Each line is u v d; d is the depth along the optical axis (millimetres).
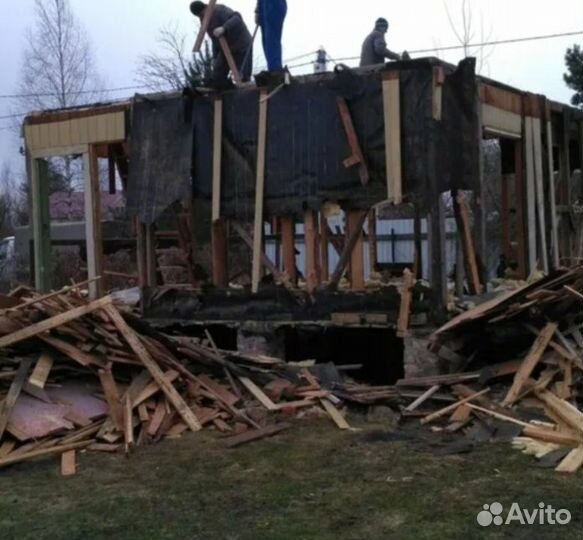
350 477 5844
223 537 4766
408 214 18328
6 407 6633
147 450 6695
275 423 7398
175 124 10000
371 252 13203
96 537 4836
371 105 8836
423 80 8586
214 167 9727
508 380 7637
